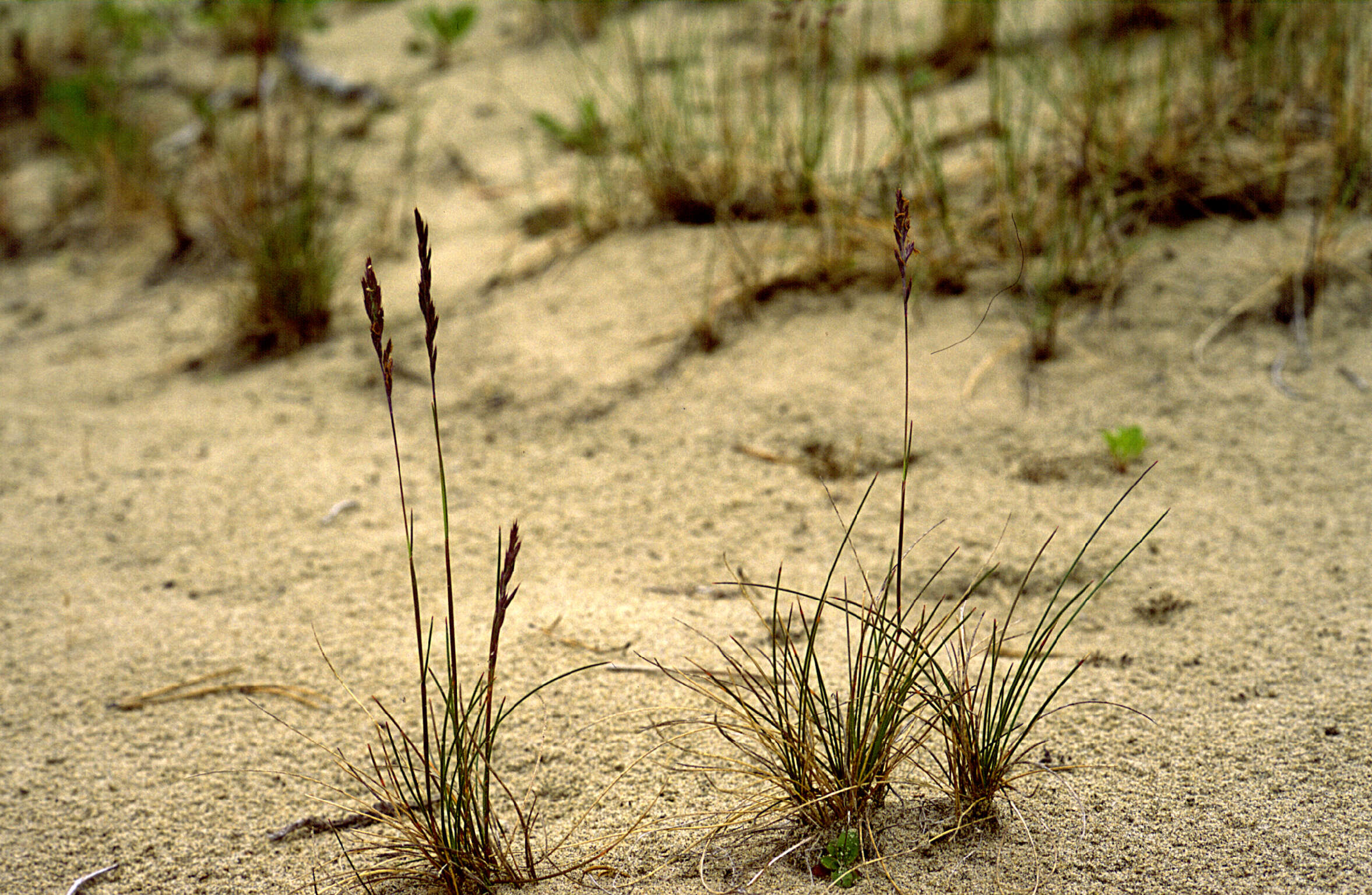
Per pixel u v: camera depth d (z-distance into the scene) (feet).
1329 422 9.38
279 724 7.25
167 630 8.24
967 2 15.29
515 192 14.69
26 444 11.08
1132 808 6.05
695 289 11.85
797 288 11.63
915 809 6.08
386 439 10.71
